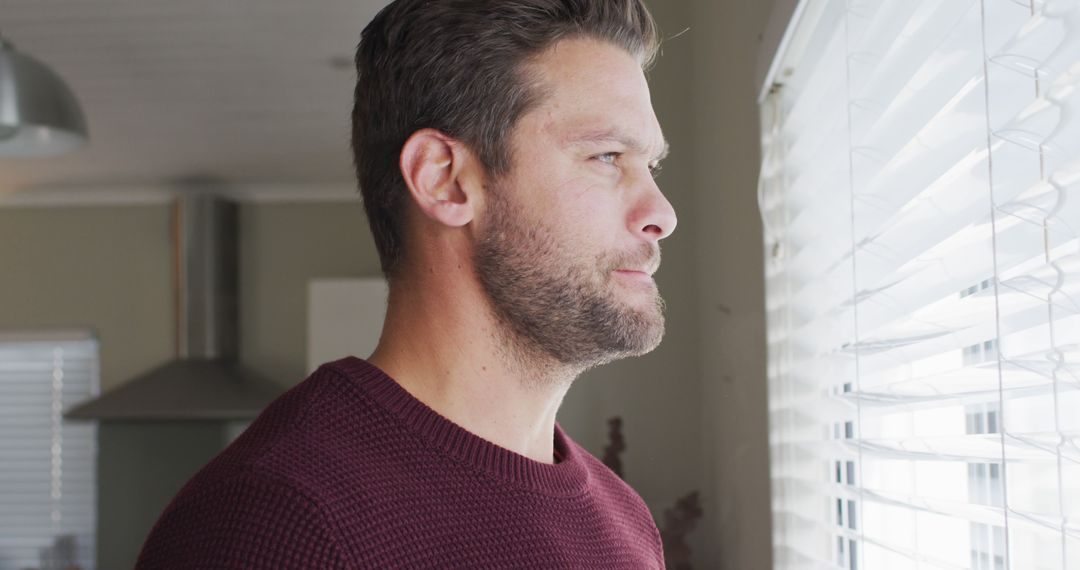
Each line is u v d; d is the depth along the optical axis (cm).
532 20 83
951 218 79
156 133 429
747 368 144
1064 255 62
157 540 73
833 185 109
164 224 531
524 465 81
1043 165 66
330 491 72
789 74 121
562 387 86
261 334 526
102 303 530
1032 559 73
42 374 537
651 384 181
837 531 111
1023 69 67
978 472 97
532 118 82
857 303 101
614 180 83
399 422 78
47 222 536
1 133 276
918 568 96
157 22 312
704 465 176
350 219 529
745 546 147
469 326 84
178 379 484
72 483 531
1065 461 65
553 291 81
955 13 77
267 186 521
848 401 105
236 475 72
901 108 88
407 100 86
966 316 79
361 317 438
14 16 308
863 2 91
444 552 75
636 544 93
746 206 141
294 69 353
